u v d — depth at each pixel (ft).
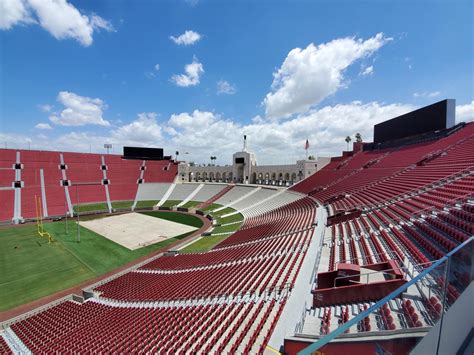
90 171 240.73
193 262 92.94
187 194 247.70
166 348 42.45
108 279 86.33
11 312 68.03
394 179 107.76
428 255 42.39
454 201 57.06
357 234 65.98
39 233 141.28
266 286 54.54
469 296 15.81
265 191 206.08
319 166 215.51
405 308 21.29
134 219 181.78
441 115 125.18
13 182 194.59
